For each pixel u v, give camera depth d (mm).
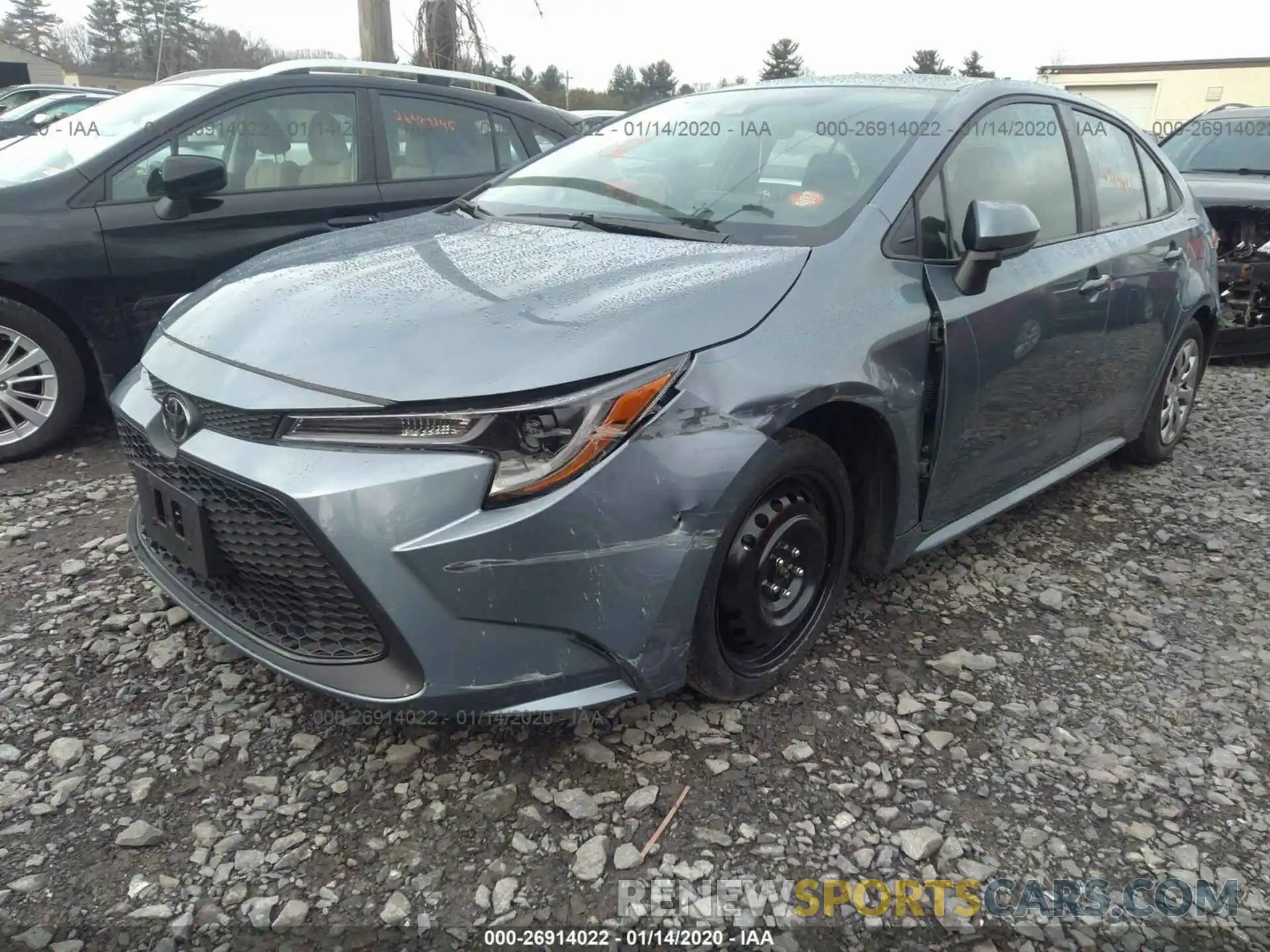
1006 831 2193
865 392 2475
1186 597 3322
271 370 2139
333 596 2084
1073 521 3922
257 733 2408
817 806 2230
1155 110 32750
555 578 2029
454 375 2012
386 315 2215
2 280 3855
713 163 3117
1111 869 2102
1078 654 2928
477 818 2148
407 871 2004
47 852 2018
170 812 2141
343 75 4891
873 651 2879
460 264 2535
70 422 4188
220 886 1955
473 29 8172
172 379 2295
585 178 3283
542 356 2037
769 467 2264
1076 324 3332
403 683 2057
